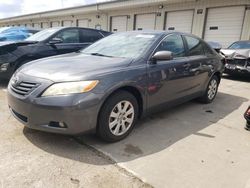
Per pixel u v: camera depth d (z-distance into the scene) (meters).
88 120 2.59
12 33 9.42
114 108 2.84
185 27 13.61
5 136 2.94
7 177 2.16
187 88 4.05
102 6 17.36
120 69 2.91
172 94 3.70
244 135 3.36
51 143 2.84
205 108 4.59
